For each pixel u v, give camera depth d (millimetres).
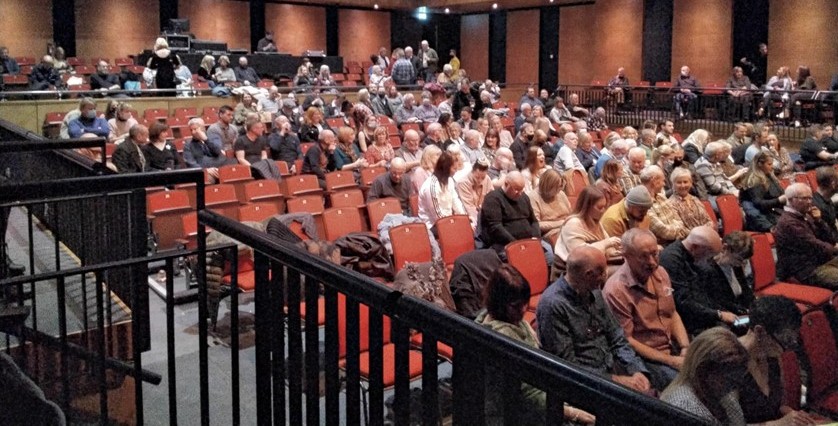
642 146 9422
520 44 22406
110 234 3764
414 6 22016
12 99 11969
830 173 6391
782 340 3262
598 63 19750
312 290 1898
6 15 17766
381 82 15969
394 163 7148
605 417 1065
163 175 2238
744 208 7301
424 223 5523
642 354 3889
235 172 8125
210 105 13086
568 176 7867
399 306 1510
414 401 3291
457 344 1353
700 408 2641
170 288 2441
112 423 3295
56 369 3213
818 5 15844
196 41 16672
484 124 10719
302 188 7797
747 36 17438
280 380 2125
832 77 14898
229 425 3395
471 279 4391
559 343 3467
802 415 3186
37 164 5027
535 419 1665
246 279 4695
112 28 19094
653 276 4051
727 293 4520
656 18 18438
